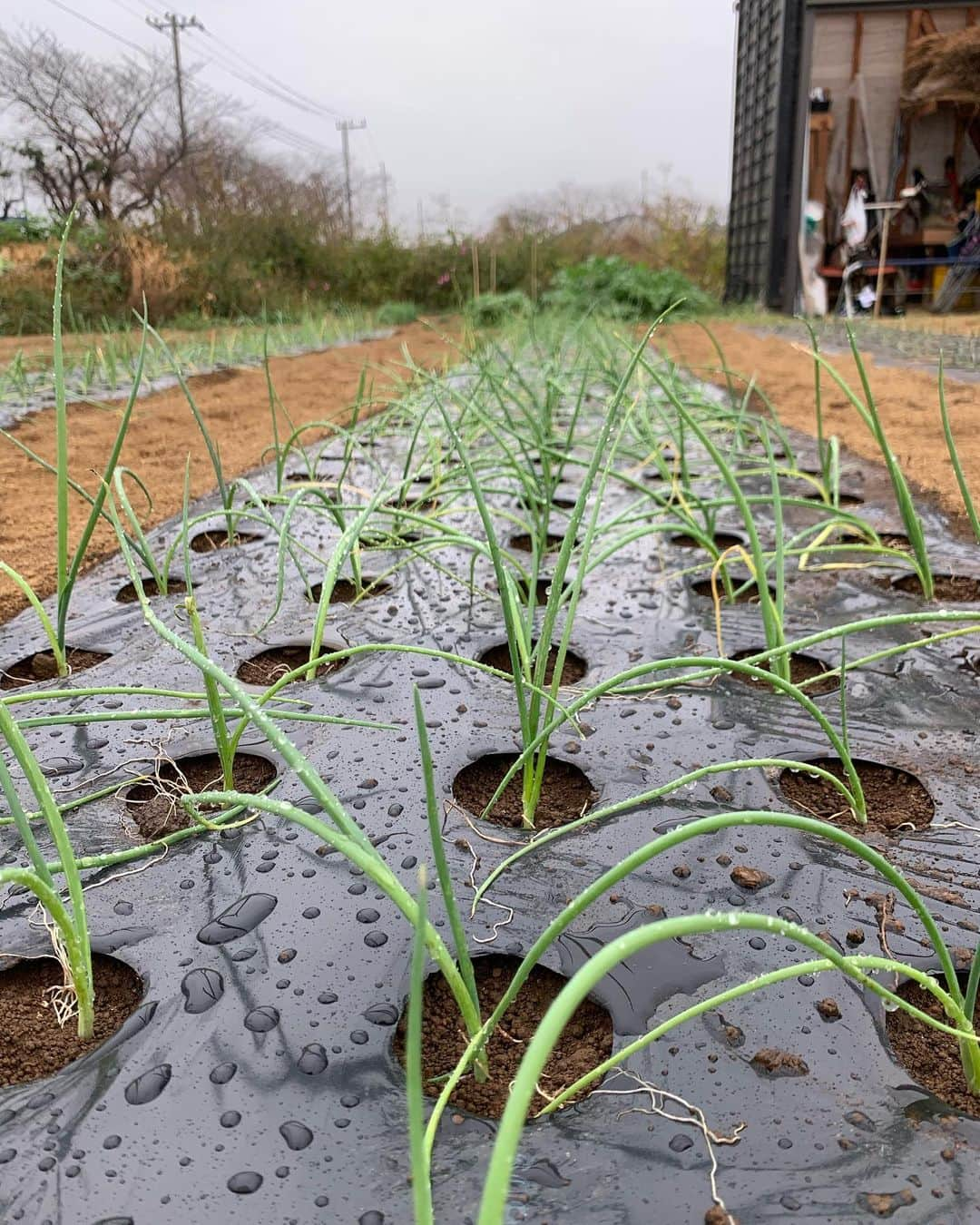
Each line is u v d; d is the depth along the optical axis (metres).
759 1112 0.65
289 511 1.44
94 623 1.59
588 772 1.13
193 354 5.51
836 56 9.13
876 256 9.47
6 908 0.88
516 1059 0.72
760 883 0.91
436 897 0.89
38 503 2.39
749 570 1.86
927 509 2.24
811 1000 0.76
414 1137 0.40
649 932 0.39
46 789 0.72
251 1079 0.68
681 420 2.14
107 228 9.28
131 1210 0.58
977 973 0.68
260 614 1.64
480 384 2.40
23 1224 0.57
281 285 11.48
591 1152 0.62
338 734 1.22
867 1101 0.66
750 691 1.34
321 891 0.90
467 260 12.74
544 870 0.94
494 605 1.68
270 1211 0.58
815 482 2.11
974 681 1.36
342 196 16.09
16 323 8.17
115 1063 0.70
